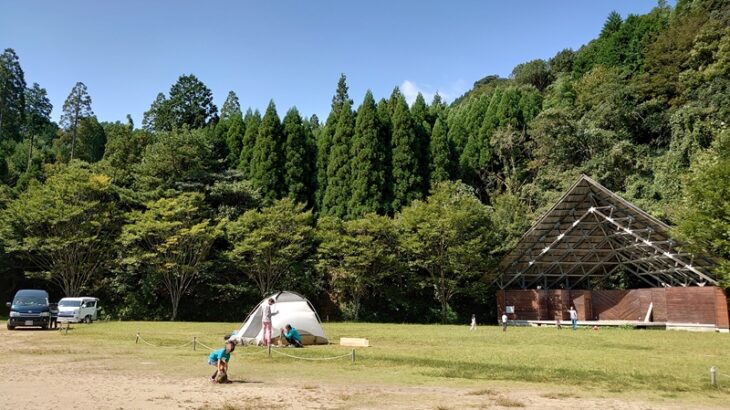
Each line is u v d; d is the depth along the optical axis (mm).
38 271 44219
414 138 53562
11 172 59188
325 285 46125
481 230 41438
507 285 44750
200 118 62906
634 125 54125
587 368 14070
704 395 10320
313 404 8984
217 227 40375
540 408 8875
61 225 39469
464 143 60312
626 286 47125
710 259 31844
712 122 41000
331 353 17422
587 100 59250
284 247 41562
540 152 53094
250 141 54125
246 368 13773
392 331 29297
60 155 72812
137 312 42281
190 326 31500
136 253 40156
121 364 13922
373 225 41750
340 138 53062
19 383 10586
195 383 11055
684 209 35031
